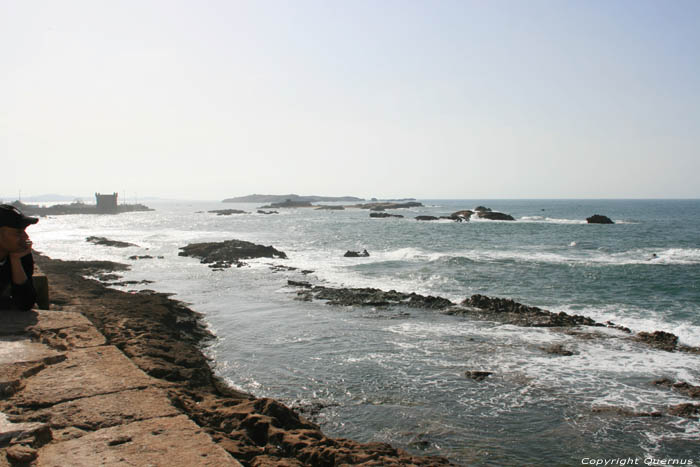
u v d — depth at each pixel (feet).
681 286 68.54
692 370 34.27
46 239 169.17
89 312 40.81
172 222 297.33
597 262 95.04
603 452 23.15
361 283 73.97
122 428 8.96
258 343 40.55
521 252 118.32
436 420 26.30
